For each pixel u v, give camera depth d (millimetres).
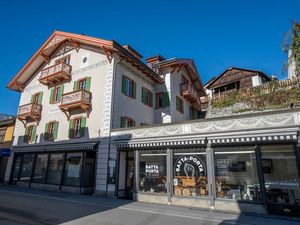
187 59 25156
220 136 11695
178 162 13234
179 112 24750
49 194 16250
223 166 11789
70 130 19078
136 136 15203
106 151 16250
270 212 10148
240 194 11086
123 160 15984
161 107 23266
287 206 9828
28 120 23719
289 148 10273
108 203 12891
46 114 22016
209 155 12188
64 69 20625
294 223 8875
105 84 18047
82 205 12109
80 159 17766
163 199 13148
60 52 23172
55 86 22125
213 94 33250
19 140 23719
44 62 24750
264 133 10508
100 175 16062
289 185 9969
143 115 21297
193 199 12203
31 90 25062
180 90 25891
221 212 10883
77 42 21312
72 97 18562
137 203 13133
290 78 17281
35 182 20406
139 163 14766
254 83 29891
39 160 20906
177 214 10281
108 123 16734
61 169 18812
